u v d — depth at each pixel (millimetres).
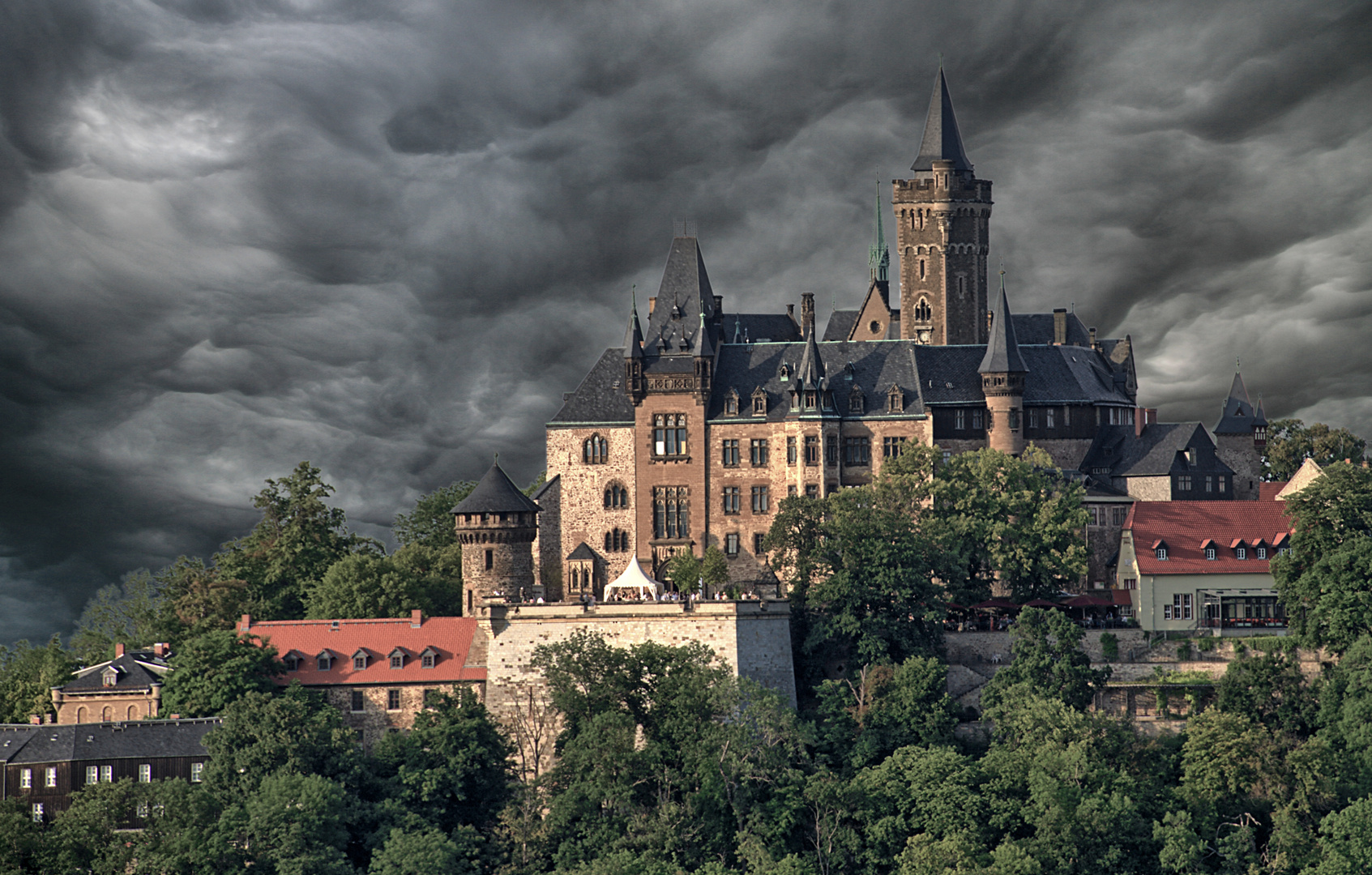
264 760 121500
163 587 169500
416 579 164125
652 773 126375
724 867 117000
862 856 119438
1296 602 146000
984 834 119938
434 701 130625
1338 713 131625
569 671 134000
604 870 113062
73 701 135625
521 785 126562
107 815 113562
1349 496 144375
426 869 112188
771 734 126875
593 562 172125
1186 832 117500
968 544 154125
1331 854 114438
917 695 134125
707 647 136875
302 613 165125
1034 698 129500
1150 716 141750
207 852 111062
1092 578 165875
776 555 154500
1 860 109500
